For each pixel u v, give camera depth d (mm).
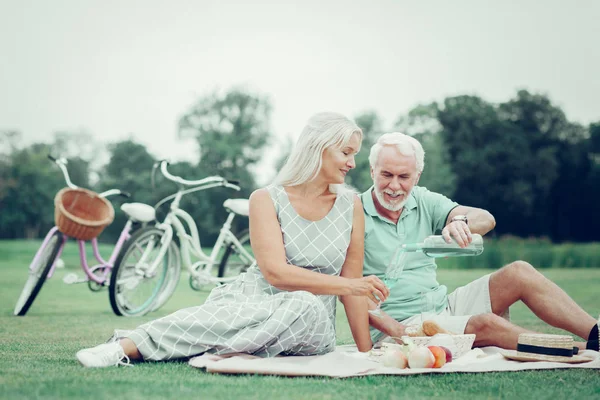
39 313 6082
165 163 6328
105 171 44750
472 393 2400
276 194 3191
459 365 2896
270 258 3057
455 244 3281
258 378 2598
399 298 3533
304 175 3158
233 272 6969
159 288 6293
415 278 3545
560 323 3240
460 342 3100
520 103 47031
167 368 2773
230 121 46781
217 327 2930
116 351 2852
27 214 42969
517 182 44938
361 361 2846
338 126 3143
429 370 2764
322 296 3158
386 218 3578
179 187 6383
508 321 3305
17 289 8984
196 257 6621
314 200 3213
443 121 47250
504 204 45250
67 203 6117
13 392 2268
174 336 2922
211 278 6680
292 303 2953
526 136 46562
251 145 46375
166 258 6359
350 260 3322
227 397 2254
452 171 45375
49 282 10133
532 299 3307
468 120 46750
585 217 45938
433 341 3047
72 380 2488
